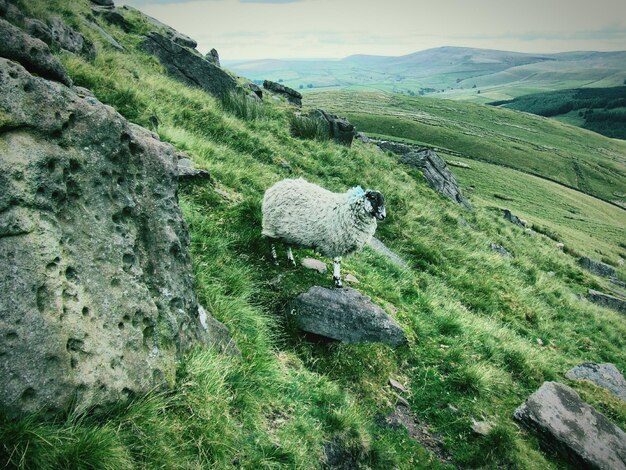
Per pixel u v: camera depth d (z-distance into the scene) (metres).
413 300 9.45
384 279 9.48
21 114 3.44
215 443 3.77
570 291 19.39
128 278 3.94
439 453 5.98
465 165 104.06
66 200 3.63
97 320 3.54
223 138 14.08
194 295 4.91
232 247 7.64
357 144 27.95
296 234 7.36
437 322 8.82
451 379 7.12
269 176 12.30
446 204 24.06
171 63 21.17
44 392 3.04
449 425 6.38
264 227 7.57
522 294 14.12
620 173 141.88
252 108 19.16
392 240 13.76
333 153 18.56
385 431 6.00
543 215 78.50
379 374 6.79
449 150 130.50
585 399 8.12
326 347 6.89
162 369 3.94
